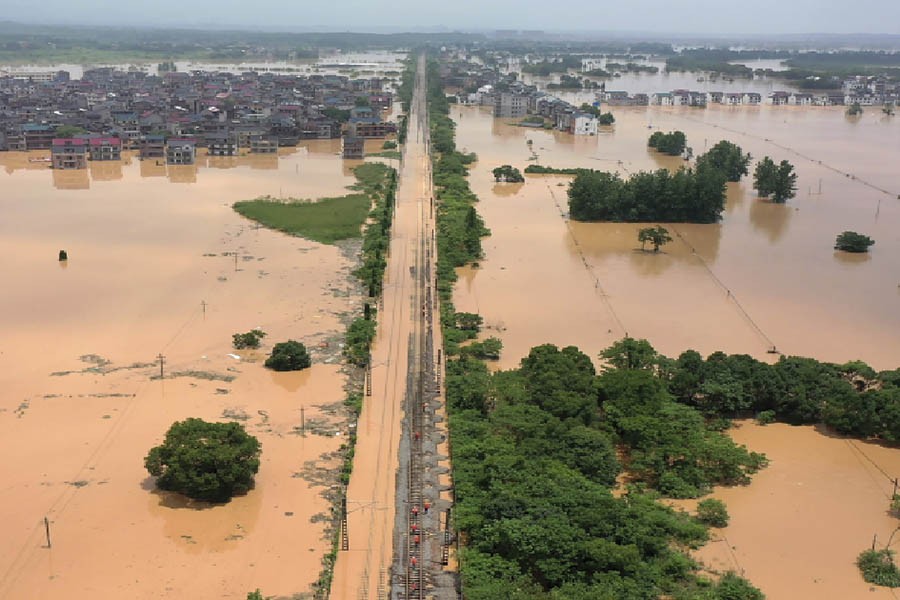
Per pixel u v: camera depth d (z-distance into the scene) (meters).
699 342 146.25
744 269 190.88
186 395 121.12
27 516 91.81
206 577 83.25
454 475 99.81
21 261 180.25
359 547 89.44
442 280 175.25
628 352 127.12
